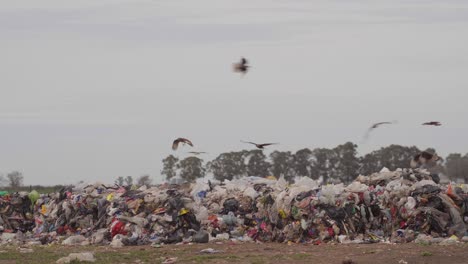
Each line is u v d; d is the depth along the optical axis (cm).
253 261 4950
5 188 10912
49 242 6981
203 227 6725
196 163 11200
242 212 6919
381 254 5153
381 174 7350
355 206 6362
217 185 8000
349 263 4778
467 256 4994
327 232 6169
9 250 5947
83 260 5003
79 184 8031
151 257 5281
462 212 6262
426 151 4603
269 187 7450
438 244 5678
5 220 7844
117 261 5081
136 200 7012
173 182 8581
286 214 6400
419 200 6225
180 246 6028
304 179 7206
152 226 6625
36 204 8106
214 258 5122
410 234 6022
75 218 7312
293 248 5762
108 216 7025
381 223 6369
